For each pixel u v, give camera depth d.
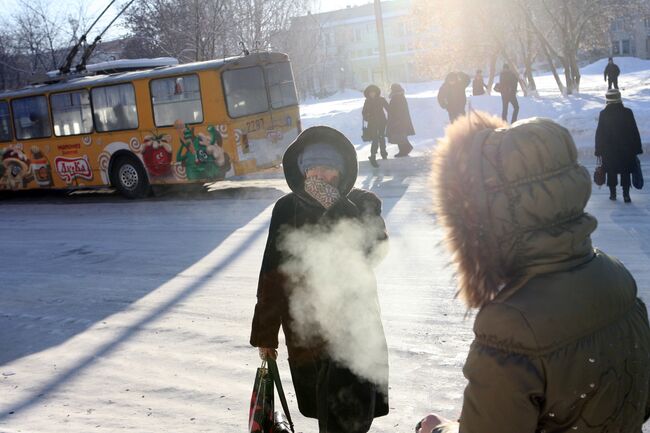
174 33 26.55
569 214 1.69
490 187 1.68
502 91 21.62
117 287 8.36
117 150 15.47
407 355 5.46
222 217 12.32
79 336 6.69
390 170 15.79
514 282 1.71
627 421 1.73
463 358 5.33
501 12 31.06
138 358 5.94
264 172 17.81
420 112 24.83
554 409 1.66
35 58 32.88
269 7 29.81
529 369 1.61
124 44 30.36
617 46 83.88
